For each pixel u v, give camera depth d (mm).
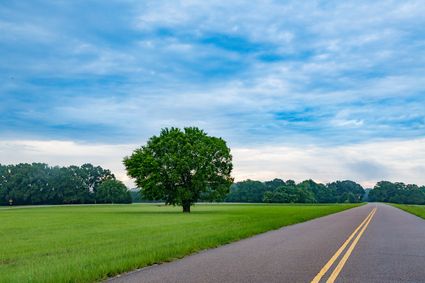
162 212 75812
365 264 12891
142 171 74062
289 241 20047
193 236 21094
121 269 11602
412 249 16844
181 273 11312
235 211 76000
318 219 42938
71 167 192750
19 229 33281
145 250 15305
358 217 47469
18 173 181750
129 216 58406
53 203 183000
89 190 192250
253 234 24172
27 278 10141
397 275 11141
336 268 12070
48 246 19547
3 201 179250
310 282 10023
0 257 15734
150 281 10227
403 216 49969
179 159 72562
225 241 19672
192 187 73562
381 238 21625
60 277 10148
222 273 11234
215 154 76625
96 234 26234
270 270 11695
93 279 10438
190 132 80188
